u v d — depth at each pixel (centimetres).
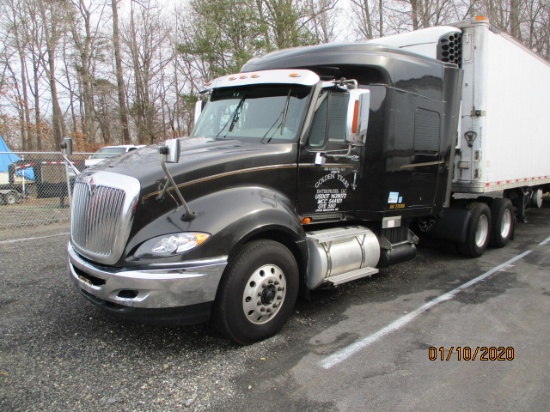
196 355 376
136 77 3262
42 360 363
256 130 476
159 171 369
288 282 415
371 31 2755
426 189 597
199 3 2267
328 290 555
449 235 717
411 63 552
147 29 3309
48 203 1181
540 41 2848
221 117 515
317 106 461
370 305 501
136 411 295
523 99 816
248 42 2155
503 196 876
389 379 339
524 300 516
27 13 2861
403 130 542
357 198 518
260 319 399
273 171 429
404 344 400
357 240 506
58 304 487
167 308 347
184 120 3456
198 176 381
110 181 373
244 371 349
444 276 620
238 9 2175
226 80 527
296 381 335
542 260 709
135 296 349
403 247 587
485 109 671
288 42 2167
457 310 484
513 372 351
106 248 363
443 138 617
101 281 367
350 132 427
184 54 2561
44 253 730
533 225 1051
